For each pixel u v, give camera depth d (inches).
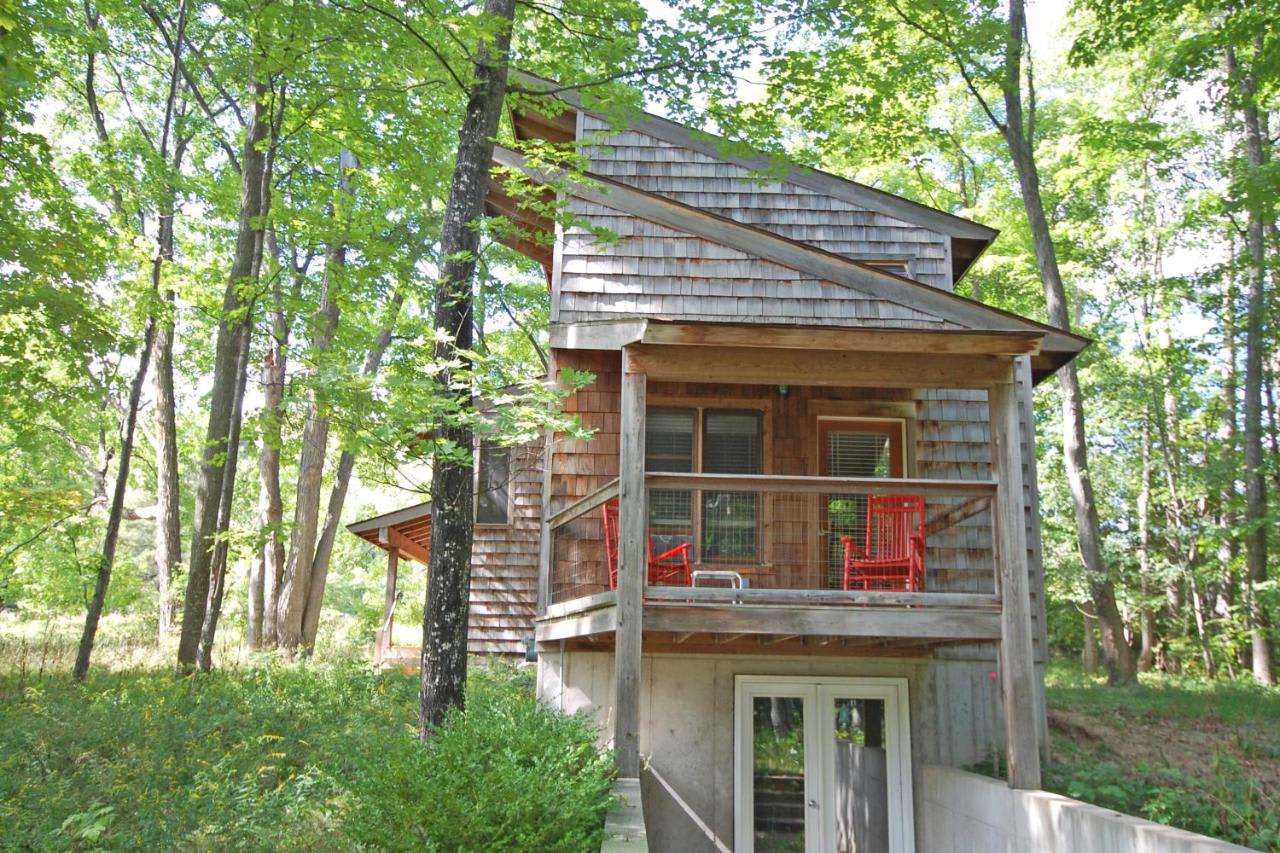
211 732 319.0
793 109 386.0
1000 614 289.9
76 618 807.1
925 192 855.1
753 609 291.6
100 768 273.9
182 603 675.4
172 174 498.3
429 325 600.4
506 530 612.4
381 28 322.0
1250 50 624.1
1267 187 540.4
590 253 409.7
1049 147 722.8
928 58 538.6
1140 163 800.9
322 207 502.9
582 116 457.1
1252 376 651.5
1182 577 803.4
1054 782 305.7
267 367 633.6
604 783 226.8
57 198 399.5
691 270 409.1
